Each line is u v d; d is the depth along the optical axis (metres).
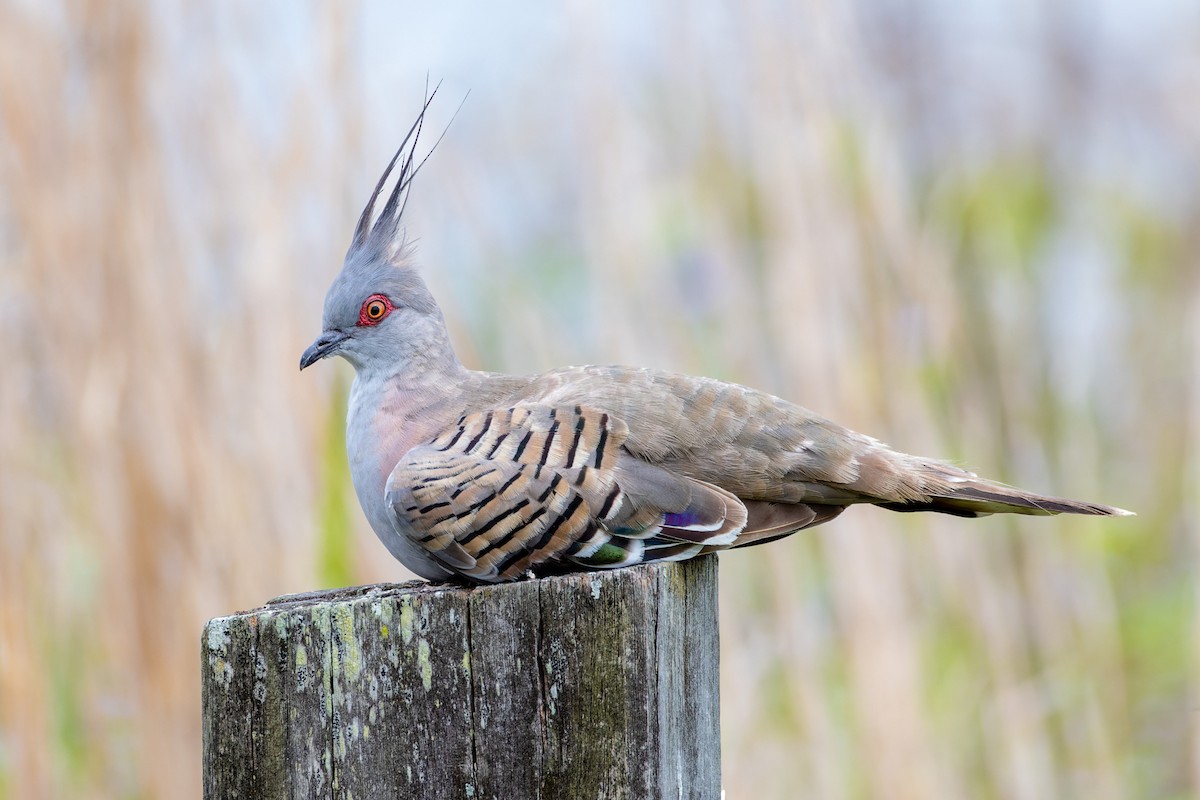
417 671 6.48
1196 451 15.63
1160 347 17.81
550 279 14.09
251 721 6.63
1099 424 17.38
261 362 11.20
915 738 11.77
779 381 12.25
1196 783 13.67
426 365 8.72
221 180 11.34
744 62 12.33
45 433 11.30
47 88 11.27
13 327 11.24
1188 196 18.89
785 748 11.91
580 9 12.21
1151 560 16.44
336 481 11.54
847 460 8.25
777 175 12.12
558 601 6.36
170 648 11.09
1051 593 13.73
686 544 7.68
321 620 6.56
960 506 8.52
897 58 18.80
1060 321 17.31
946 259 13.27
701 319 13.07
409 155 9.50
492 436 7.91
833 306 11.98
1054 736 13.41
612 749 6.32
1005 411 15.12
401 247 9.22
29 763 10.84
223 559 11.05
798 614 12.03
